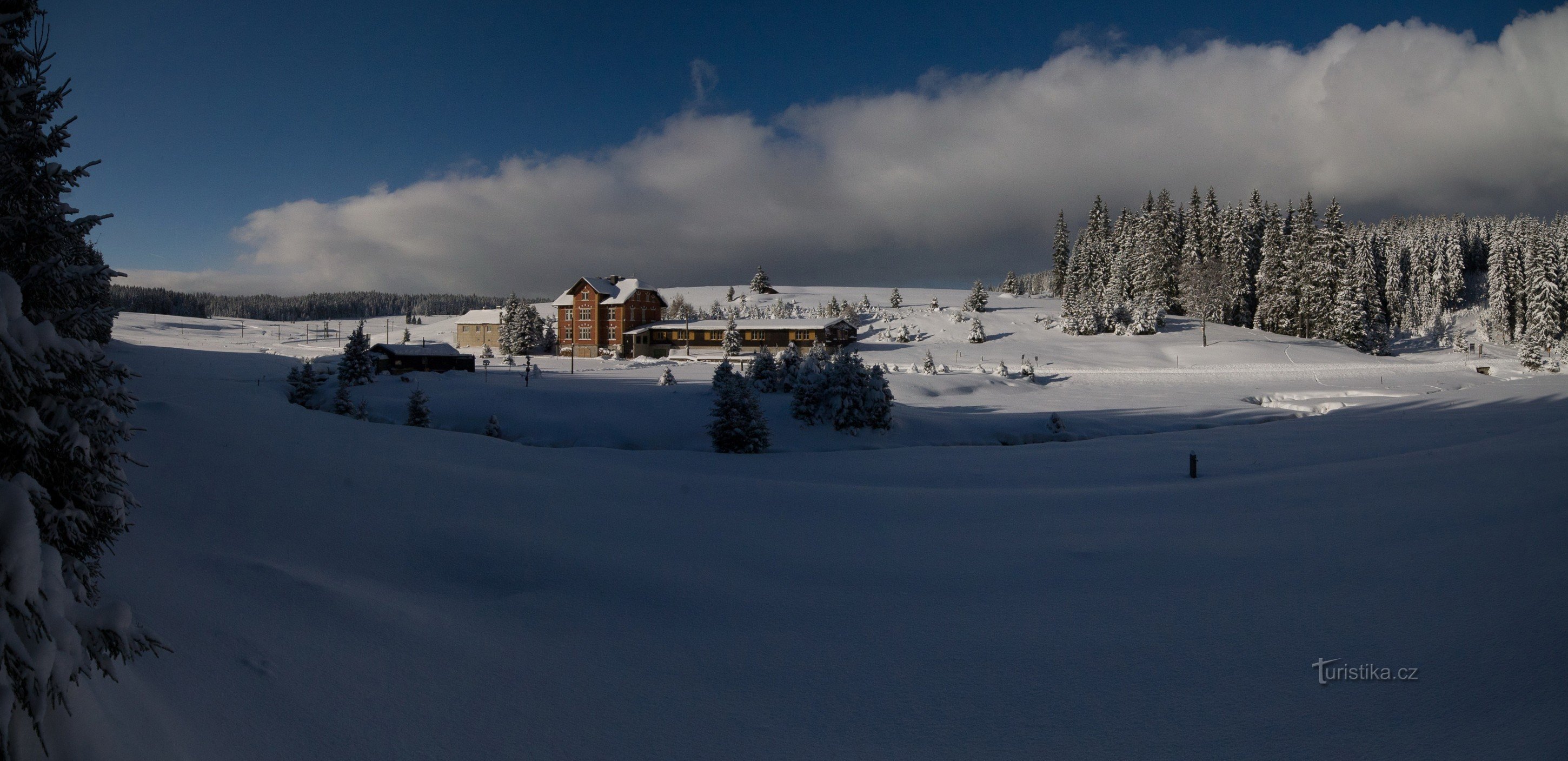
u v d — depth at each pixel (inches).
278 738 197.3
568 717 237.0
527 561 394.6
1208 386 1964.8
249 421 847.1
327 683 231.3
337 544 393.1
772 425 1385.3
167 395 1170.6
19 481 164.1
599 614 331.6
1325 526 414.0
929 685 261.1
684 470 814.5
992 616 325.7
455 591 349.4
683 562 413.4
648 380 2012.8
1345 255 3083.2
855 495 624.4
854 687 261.7
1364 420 1225.4
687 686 263.1
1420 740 194.2
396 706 227.1
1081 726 226.5
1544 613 246.1
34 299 187.5
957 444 1331.2
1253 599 311.4
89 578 197.8
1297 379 2030.0
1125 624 302.0
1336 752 196.1
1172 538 431.5
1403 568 318.0
